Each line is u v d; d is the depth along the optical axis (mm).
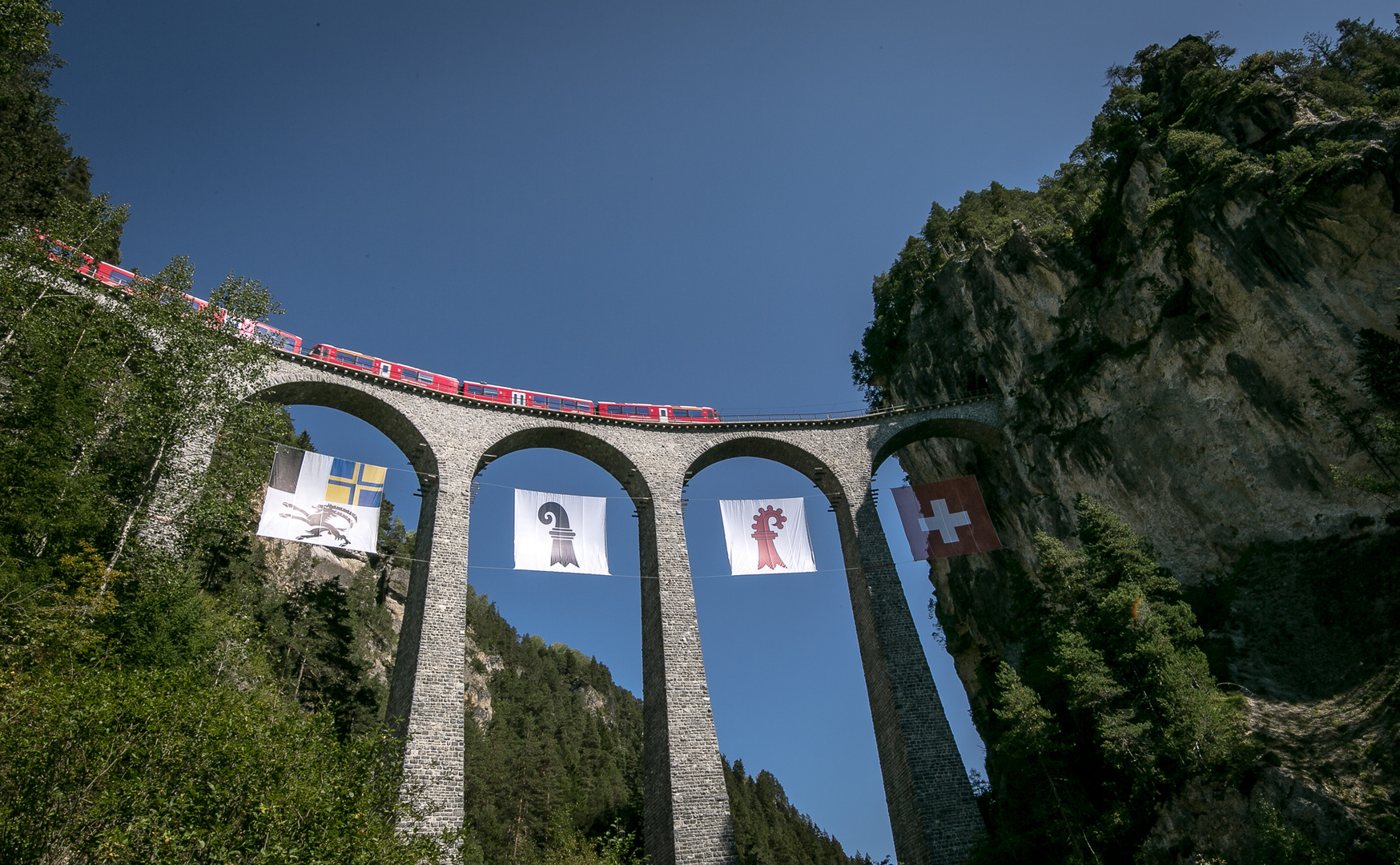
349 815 18859
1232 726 29172
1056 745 31156
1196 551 40594
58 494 24672
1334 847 24797
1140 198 46125
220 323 32781
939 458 58156
